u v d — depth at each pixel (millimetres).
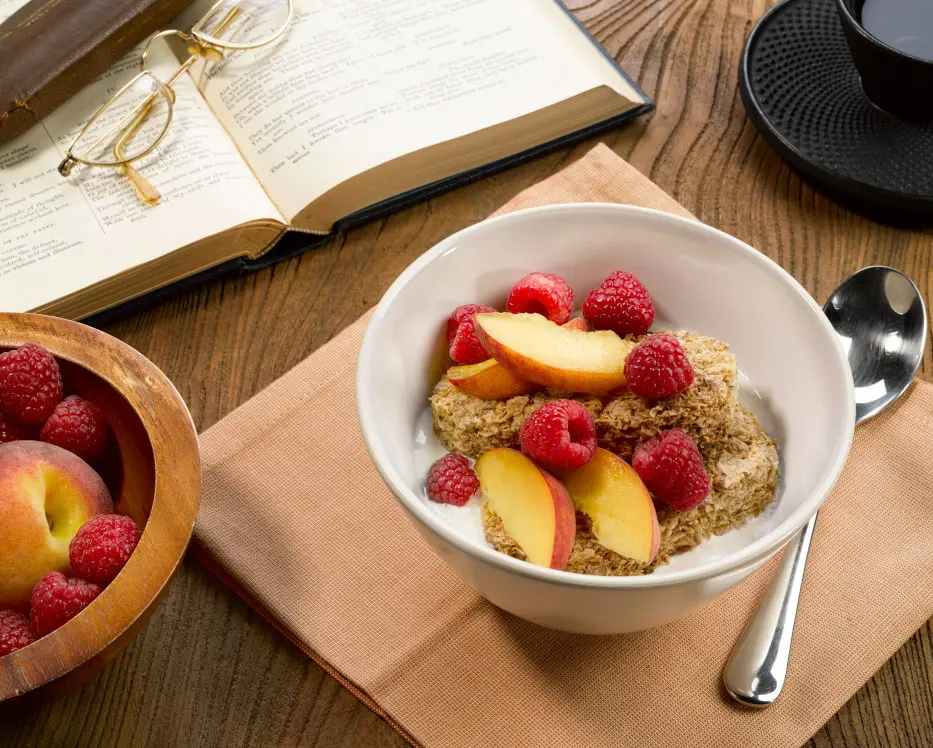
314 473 838
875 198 969
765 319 756
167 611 786
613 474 682
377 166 999
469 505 717
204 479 833
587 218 772
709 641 744
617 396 715
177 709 744
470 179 1049
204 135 1056
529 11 1139
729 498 707
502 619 758
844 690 719
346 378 886
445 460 730
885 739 725
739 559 583
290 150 1030
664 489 676
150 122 1065
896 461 817
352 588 778
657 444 681
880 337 870
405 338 742
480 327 700
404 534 805
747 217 1011
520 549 687
